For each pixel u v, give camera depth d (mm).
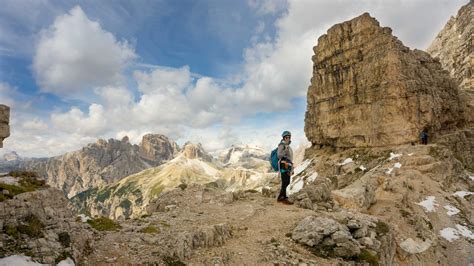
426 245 33031
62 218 11227
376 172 58844
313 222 15805
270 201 23359
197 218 18156
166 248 12484
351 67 85750
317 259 13867
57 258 9688
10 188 10195
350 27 88000
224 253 13117
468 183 60969
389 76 75750
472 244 39406
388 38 79125
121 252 12008
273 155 22719
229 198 23328
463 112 86938
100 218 15719
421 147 65000
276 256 13422
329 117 92500
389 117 74438
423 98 73188
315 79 100438
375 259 14969
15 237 9367
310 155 99875
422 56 87812
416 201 46406
